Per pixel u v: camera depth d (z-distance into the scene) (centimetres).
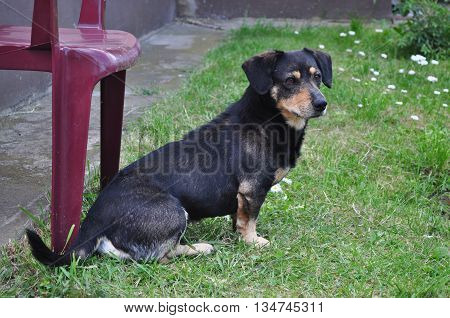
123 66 324
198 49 863
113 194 329
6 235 348
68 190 322
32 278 311
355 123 571
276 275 332
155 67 755
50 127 536
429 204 437
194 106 585
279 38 886
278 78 357
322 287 323
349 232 386
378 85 677
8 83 562
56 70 305
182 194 338
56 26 301
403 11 816
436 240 380
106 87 390
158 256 331
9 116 559
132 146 489
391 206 419
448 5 1020
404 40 802
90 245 321
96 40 350
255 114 357
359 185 447
